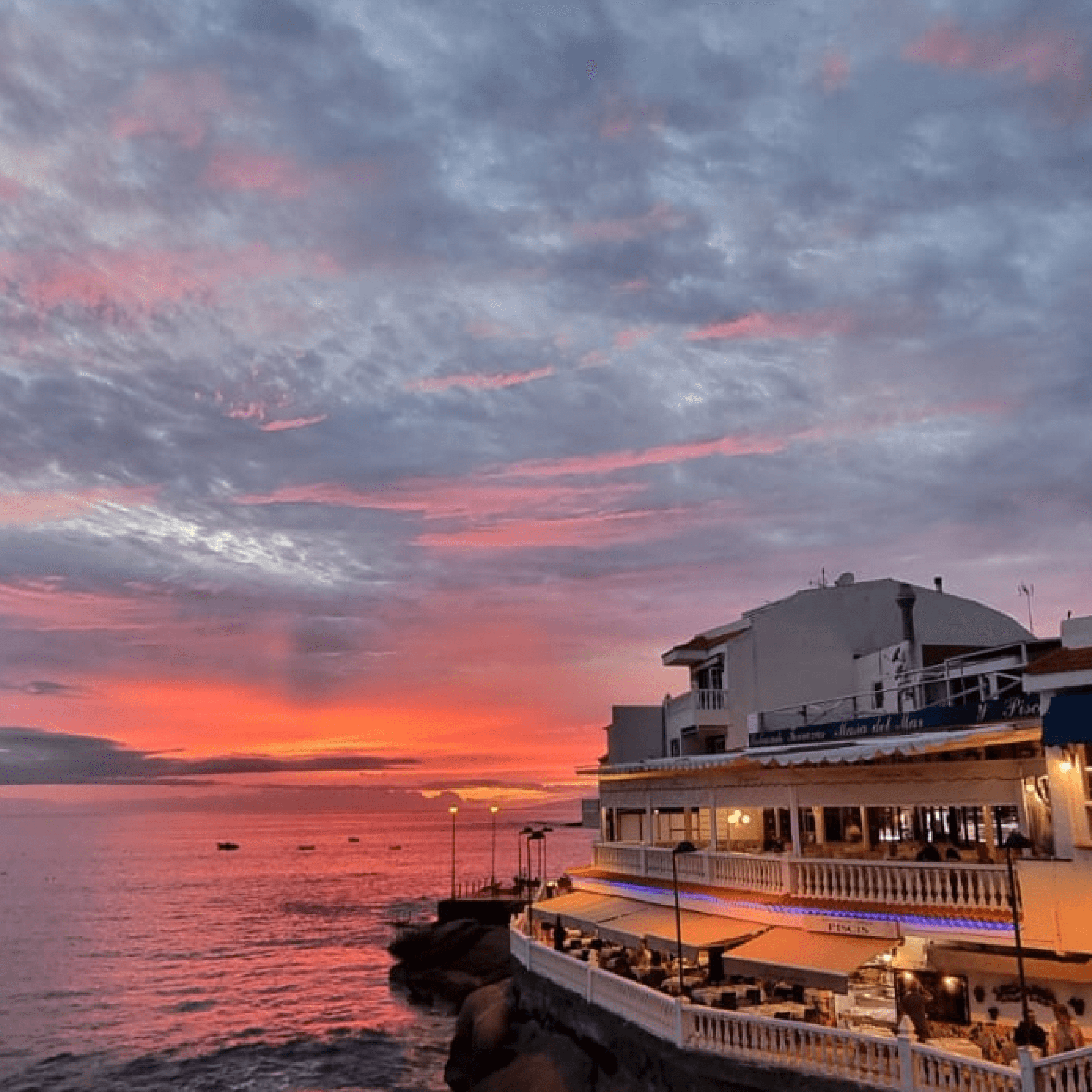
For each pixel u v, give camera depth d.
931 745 22.69
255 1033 61.44
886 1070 18.58
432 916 129.50
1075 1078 16.59
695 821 38.84
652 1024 24.53
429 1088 47.81
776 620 41.88
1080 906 20.58
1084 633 22.45
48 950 103.50
